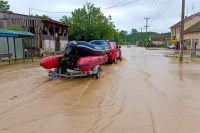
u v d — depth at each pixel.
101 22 33.72
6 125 3.95
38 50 21.61
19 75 9.31
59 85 7.33
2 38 14.30
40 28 21.52
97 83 7.75
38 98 5.68
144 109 4.88
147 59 18.70
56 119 4.25
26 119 4.23
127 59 18.75
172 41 47.69
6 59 14.35
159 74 9.80
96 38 32.94
